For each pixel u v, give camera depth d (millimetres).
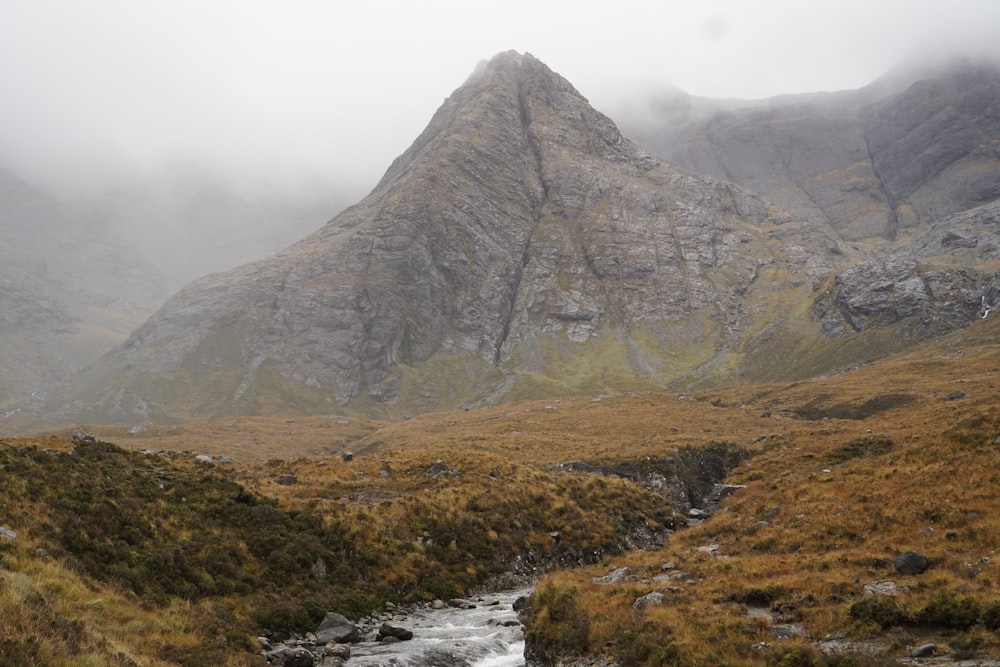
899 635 20719
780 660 19938
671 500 74938
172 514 34125
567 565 46750
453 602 37031
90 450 39594
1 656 16297
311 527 38094
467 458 60688
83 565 26281
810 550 33531
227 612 28141
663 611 25359
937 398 114188
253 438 188500
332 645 26719
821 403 138625
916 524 32219
